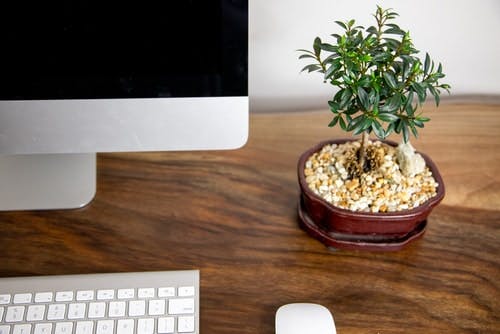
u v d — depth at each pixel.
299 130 0.82
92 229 0.66
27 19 0.55
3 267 0.61
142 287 0.56
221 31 0.56
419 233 0.64
